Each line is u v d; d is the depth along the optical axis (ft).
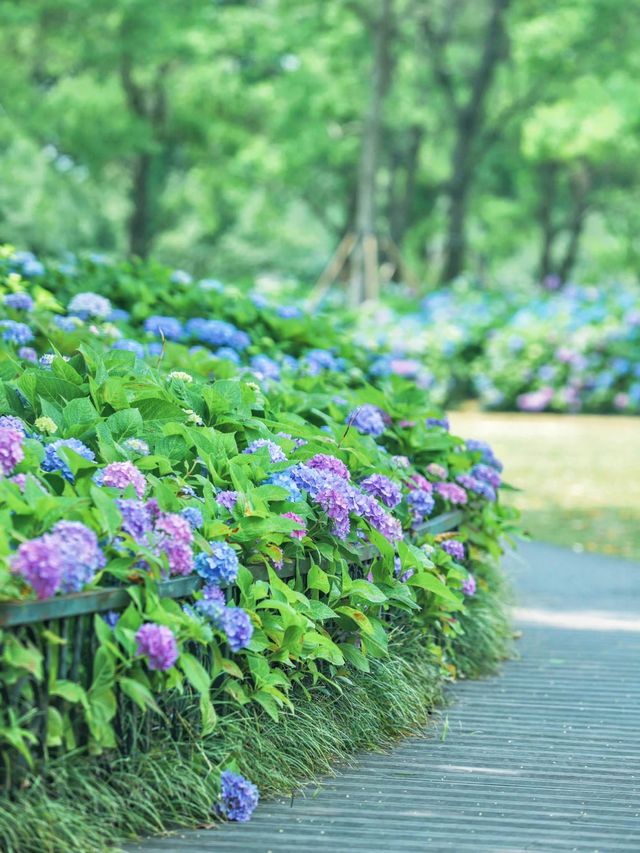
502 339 83.25
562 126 107.86
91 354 18.99
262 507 15.90
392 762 16.78
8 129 107.04
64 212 128.88
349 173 142.51
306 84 110.22
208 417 19.25
